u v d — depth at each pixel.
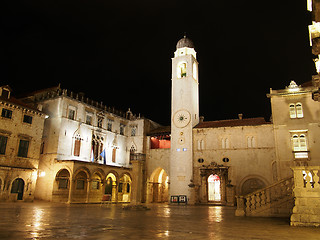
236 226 13.77
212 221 16.16
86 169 42.31
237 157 43.88
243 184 42.81
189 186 44.72
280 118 39.00
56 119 44.41
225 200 42.78
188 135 47.72
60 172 42.16
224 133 45.62
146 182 52.34
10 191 36.00
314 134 37.09
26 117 39.84
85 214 19.67
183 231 11.82
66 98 45.44
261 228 13.04
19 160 37.88
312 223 13.79
